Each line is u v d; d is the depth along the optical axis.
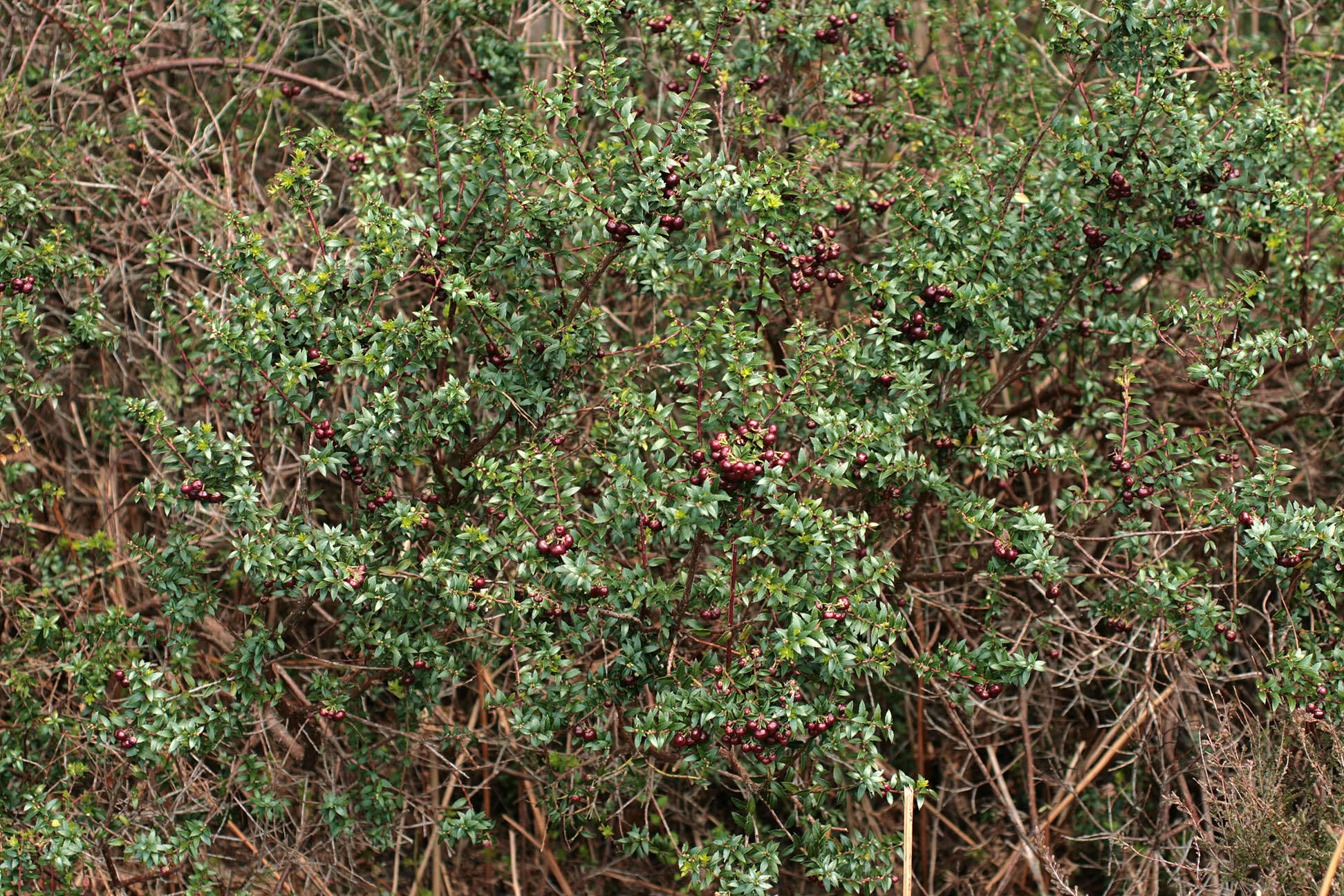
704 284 4.14
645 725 3.37
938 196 3.78
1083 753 4.65
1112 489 4.32
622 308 4.66
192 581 3.88
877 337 3.57
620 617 3.46
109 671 3.83
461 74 4.93
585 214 3.37
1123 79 3.69
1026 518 3.54
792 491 3.42
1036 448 3.72
